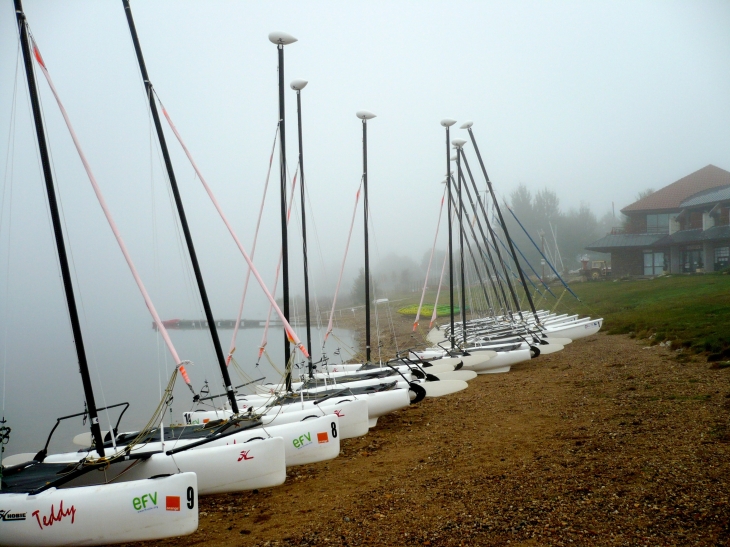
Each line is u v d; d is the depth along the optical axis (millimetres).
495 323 27469
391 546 5973
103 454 8039
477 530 6102
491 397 13695
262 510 7680
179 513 6871
